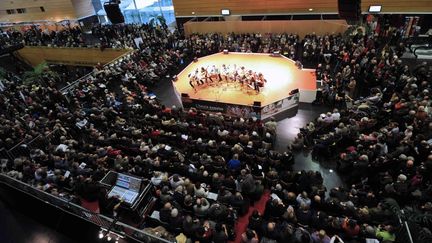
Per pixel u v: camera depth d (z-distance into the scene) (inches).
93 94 693.3
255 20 984.9
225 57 863.1
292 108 608.1
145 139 500.1
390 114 462.9
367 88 599.5
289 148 481.1
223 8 1003.3
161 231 301.7
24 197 366.0
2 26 1385.3
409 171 349.4
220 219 329.7
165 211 319.9
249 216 354.0
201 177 391.5
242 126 506.3
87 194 380.8
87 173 404.5
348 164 401.1
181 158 435.2
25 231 349.1
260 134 499.8
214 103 616.7
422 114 409.1
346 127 440.1
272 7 941.8
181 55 885.8
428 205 291.1
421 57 676.7
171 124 515.8
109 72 776.3
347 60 686.5
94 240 319.6
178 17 1093.1
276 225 304.7
